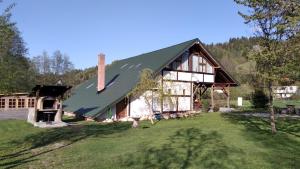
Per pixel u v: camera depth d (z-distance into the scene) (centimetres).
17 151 1386
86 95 3406
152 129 1958
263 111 3134
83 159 1163
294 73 1438
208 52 3181
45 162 1137
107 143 1482
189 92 3116
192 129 1880
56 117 2386
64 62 7369
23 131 2020
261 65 1588
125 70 3316
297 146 1319
